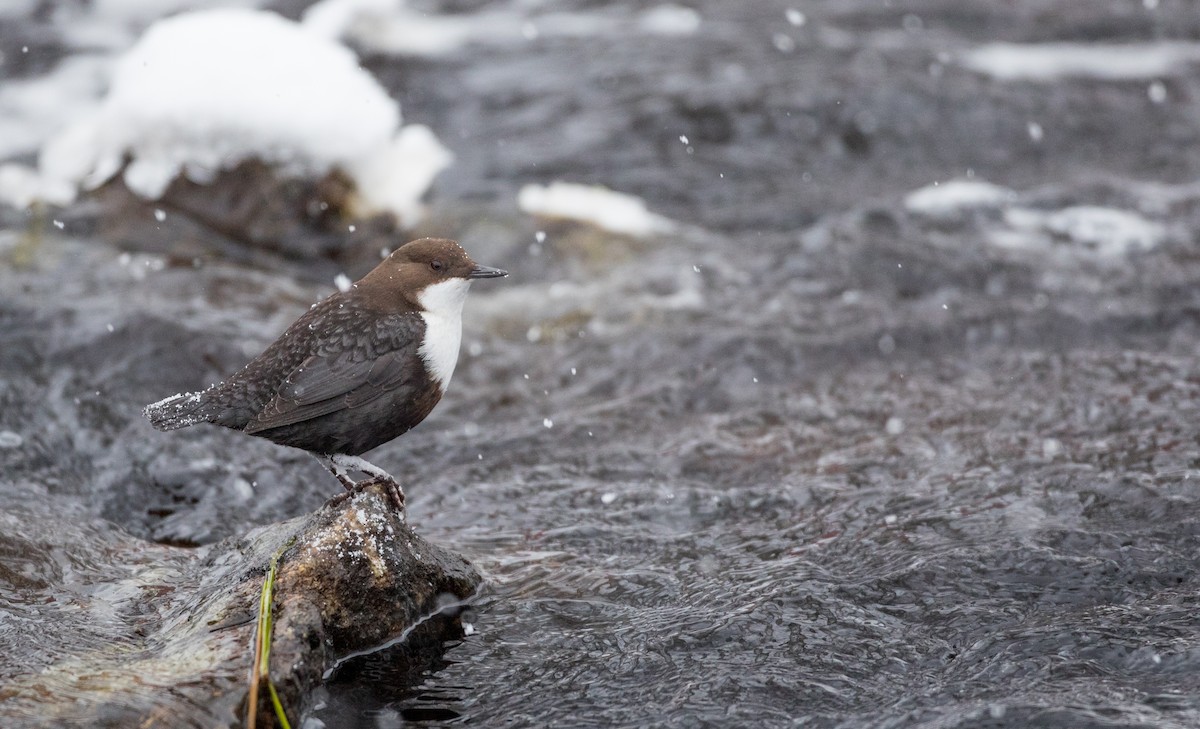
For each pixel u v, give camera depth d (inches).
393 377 310.8
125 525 370.3
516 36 920.9
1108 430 404.8
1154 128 753.6
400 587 296.2
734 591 314.8
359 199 594.6
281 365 305.7
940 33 922.1
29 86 818.2
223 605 281.0
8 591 301.3
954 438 408.2
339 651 284.7
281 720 248.2
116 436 410.3
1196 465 368.2
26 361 441.1
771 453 408.5
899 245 582.2
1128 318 506.3
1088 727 246.2
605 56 868.0
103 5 975.0
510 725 266.7
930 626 294.0
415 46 887.7
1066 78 821.2
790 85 789.2
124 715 241.8
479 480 399.2
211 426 422.3
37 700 246.5
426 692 278.8
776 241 601.9
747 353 486.0
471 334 518.6
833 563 326.6
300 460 412.5
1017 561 317.1
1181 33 919.0
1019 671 270.4
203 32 589.0
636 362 487.5
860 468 390.3
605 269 579.5
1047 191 655.1
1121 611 291.1
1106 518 339.9
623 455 412.8
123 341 458.3
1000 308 518.0
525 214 619.5
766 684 274.4
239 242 576.4
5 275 511.5
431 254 323.0
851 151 731.4
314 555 287.4
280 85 580.7
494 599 317.4
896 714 259.8
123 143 581.6
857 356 487.2
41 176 607.2
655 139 737.0
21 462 386.9
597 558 341.7
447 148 733.9
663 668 283.9
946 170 711.1
